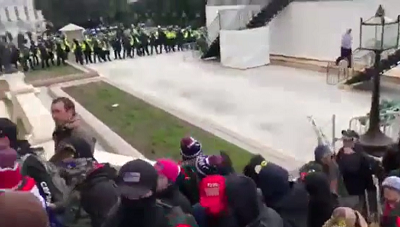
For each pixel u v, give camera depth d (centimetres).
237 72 2308
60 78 2288
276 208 319
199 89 1900
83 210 293
